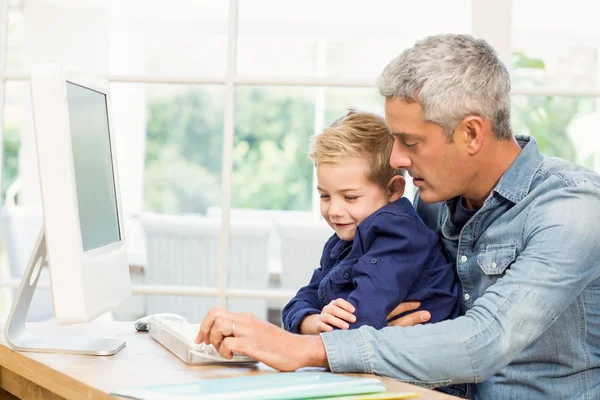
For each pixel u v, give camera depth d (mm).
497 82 1291
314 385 969
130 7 7691
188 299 3967
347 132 1482
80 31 5426
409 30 6891
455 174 1322
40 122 1144
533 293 1176
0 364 1312
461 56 1268
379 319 1331
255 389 947
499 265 1336
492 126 1301
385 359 1124
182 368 1154
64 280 1148
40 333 1426
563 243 1218
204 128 12852
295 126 12648
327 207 1524
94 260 1225
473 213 1426
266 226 3754
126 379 1055
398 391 1023
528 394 1344
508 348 1149
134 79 2629
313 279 1652
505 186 1346
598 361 1351
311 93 12469
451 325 1153
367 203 1489
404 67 1272
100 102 1410
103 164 1384
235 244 3785
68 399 1069
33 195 5324
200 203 12914
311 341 1147
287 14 7117
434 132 1279
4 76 2779
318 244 3691
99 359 1209
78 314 1153
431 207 1611
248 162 12773
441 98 1250
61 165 1145
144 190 12883
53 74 1146
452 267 1475
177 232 3961
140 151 8625
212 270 3951
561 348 1329
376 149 1479
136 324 1520
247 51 12164
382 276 1364
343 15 7086
